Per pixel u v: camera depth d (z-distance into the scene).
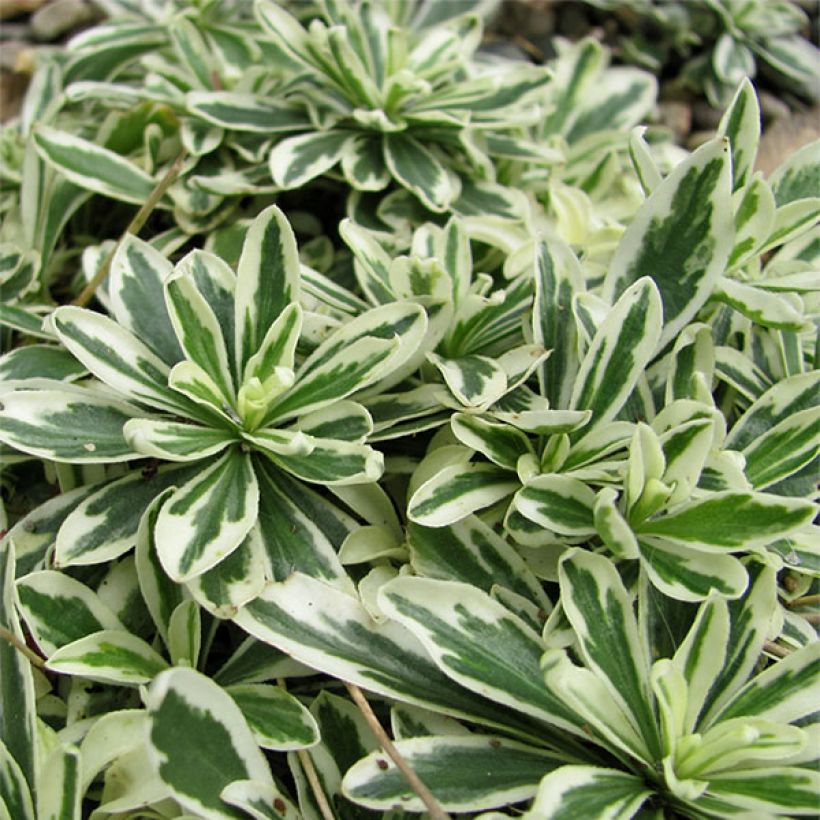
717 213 0.18
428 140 0.24
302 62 0.23
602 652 0.16
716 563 0.16
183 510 0.17
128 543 0.17
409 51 0.26
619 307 0.17
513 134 0.25
